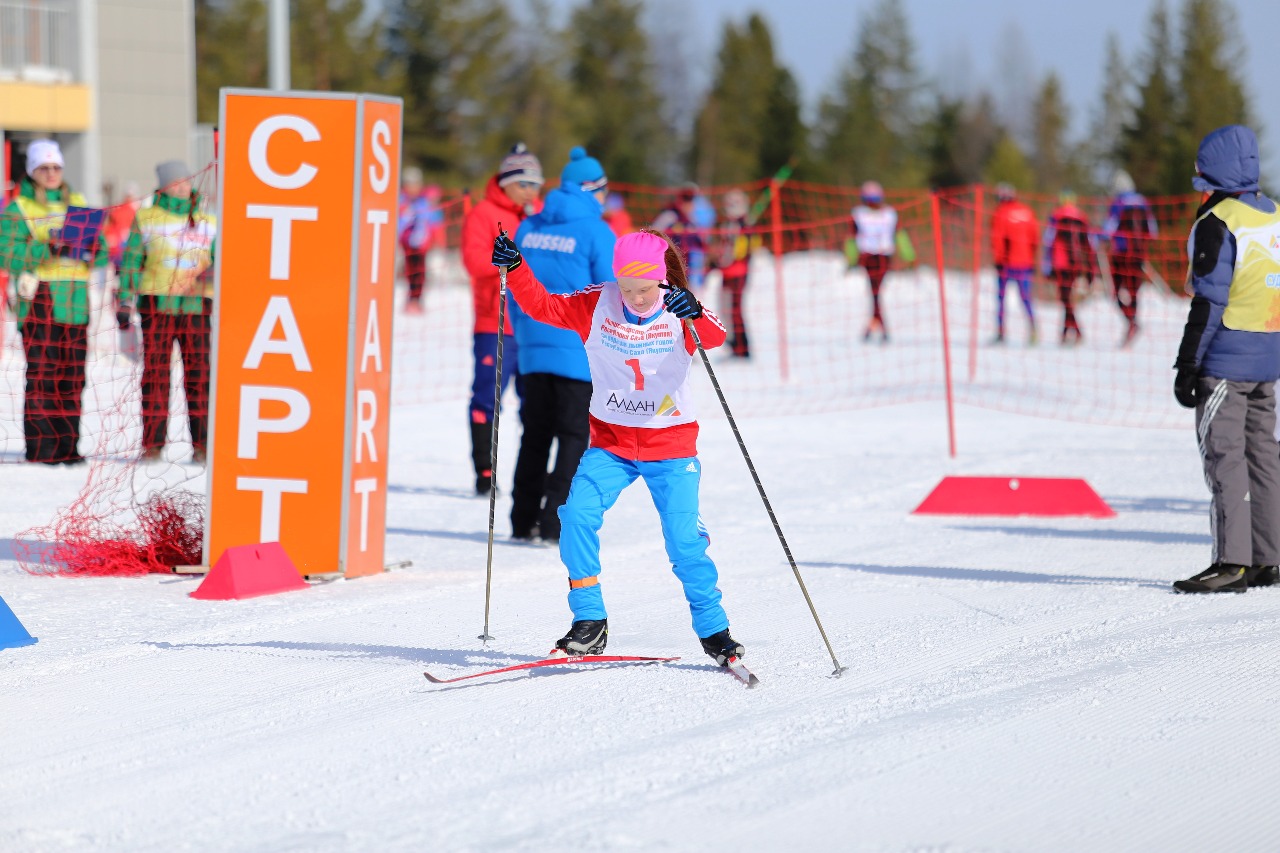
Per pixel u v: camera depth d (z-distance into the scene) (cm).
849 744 905
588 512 1075
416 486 2167
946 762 869
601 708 991
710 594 1081
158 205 2184
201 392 2214
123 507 1820
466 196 2595
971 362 3769
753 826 759
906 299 6209
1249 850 734
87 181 5862
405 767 860
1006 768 859
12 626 1181
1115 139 18475
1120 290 4516
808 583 1452
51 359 2239
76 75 5847
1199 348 1388
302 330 1472
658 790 816
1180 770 858
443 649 1173
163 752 895
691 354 1052
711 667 1111
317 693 1033
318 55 14275
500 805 792
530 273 1074
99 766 868
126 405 2523
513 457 2386
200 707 997
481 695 1026
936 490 1944
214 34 13900
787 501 2020
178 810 790
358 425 1486
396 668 1107
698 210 4519
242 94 1462
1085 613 1298
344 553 1480
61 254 2258
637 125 17150
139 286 2184
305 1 14212
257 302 1476
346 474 1473
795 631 1236
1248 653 1138
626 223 3503
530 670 1101
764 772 848
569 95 16438
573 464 1681
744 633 1231
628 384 1057
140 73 6169
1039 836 750
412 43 14925
